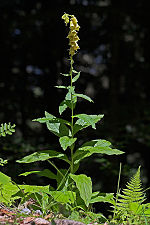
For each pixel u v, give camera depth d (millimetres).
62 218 3051
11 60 12414
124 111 11383
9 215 2939
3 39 12375
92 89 12367
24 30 12367
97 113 11953
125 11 12109
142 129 10719
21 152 9641
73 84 12250
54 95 12102
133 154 10594
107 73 12555
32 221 2756
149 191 9523
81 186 3518
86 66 12469
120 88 12555
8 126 3520
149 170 10617
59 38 12477
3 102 11969
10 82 12258
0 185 3400
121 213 3404
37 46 12492
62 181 3668
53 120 4059
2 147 9711
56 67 12375
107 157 9562
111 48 12617
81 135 10398
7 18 12359
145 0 12344
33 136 11344
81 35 12625
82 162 9344
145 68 12594
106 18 12562
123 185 9109
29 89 12242
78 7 12219
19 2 12438
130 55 12742
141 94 12516
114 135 10492
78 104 11961
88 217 3309
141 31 12625
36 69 12445
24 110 11969
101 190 9219
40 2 12656
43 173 4035
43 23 12430
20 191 3656
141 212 3287
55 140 11188
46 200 3551
